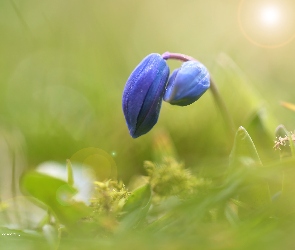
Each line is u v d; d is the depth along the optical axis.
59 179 0.17
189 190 0.16
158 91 0.17
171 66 0.33
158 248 0.14
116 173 0.22
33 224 0.17
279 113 0.24
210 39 0.37
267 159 0.18
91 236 0.15
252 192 0.16
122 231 0.15
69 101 0.26
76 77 0.28
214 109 0.23
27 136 0.24
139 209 0.16
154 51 0.37
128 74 0.30
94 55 0.30
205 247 0.13
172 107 0.23
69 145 0.24
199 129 0.23
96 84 0.27
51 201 0.16
